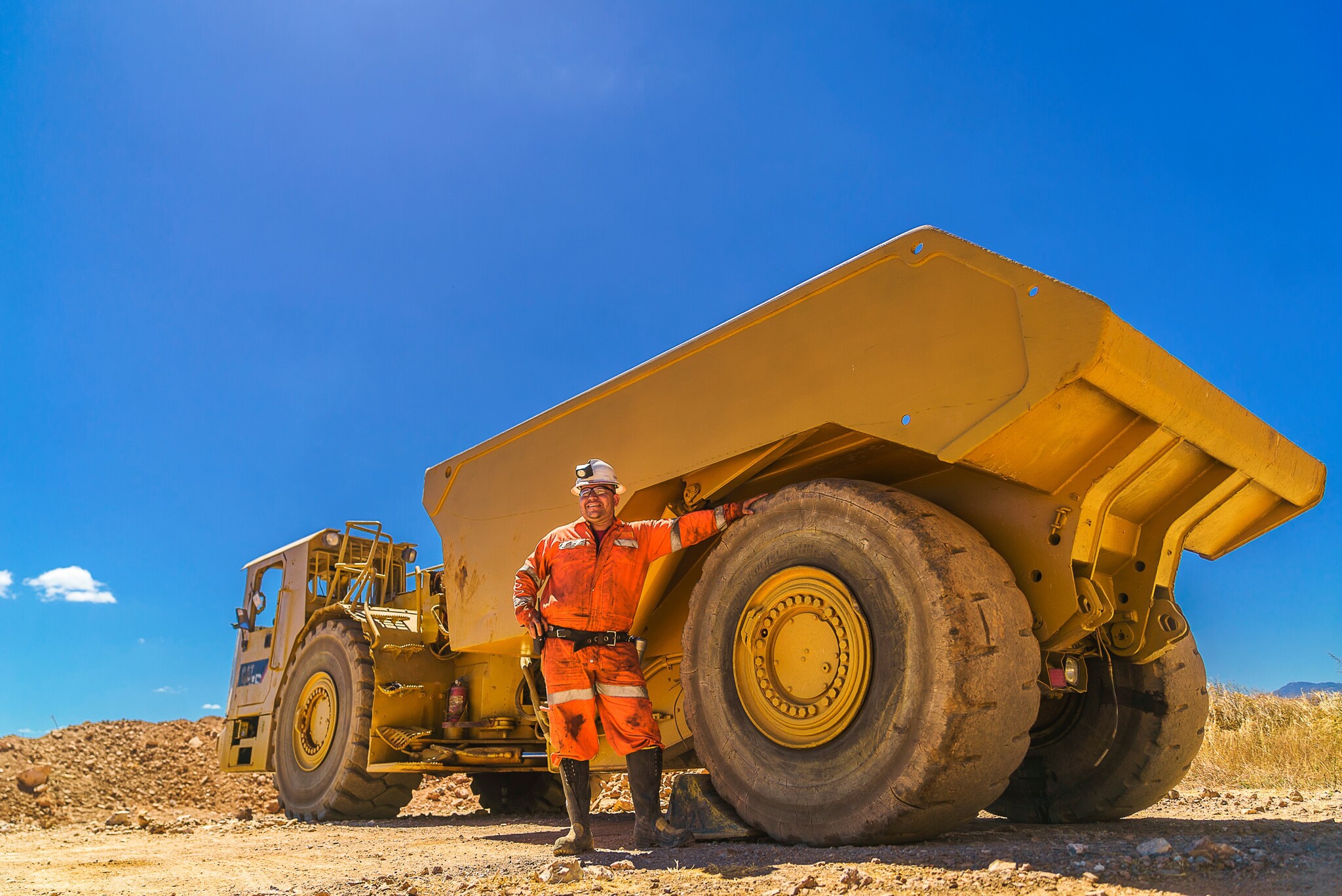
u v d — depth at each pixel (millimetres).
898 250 3697
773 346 4160
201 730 15273
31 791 11914
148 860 4629
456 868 3688
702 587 4195
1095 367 3074
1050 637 3588
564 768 3867
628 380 4973
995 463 3410
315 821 7844
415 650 7949
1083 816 4562
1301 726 7383
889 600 3414
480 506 6105
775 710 3734
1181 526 4102
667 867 3291
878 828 3268
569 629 3900
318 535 9750
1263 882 2438
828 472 4355
